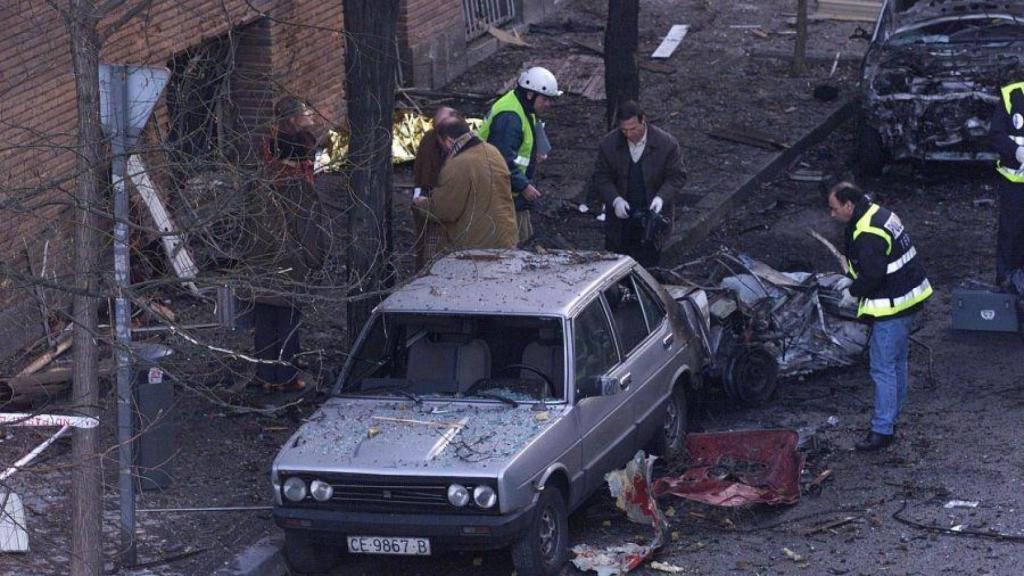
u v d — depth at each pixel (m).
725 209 28.80
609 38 28.00
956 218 27.95
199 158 14.28
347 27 19.03
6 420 13.16
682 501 17.16
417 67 36.12
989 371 20.62
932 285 24.48
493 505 14.19
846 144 33.16
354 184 19.39
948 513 16.20
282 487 14.76
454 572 15.64
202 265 16.94
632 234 21.72
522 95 21.67
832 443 18.59
